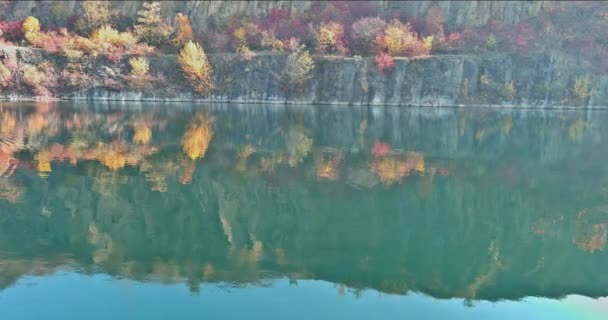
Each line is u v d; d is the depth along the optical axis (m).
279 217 20.75
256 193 24.27
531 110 84.06
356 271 15.64
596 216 22.16
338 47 89.31
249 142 39.16
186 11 98.38
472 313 13.20
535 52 90.06
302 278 14.96
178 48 88.06
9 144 34.03
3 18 91.69
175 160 31.25
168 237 18.14
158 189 24.45
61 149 33.38
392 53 88.94
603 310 13.63
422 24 100.88
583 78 88.00
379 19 94.69
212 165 30.06
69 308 12.74
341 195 24.25
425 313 13.09
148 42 88.19
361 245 17.95
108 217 20.22
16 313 12.45
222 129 46.88
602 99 89.31
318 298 13.69
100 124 47.12
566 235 19.67
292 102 86.12
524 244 18.62
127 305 12.98
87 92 79.69
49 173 26.73
